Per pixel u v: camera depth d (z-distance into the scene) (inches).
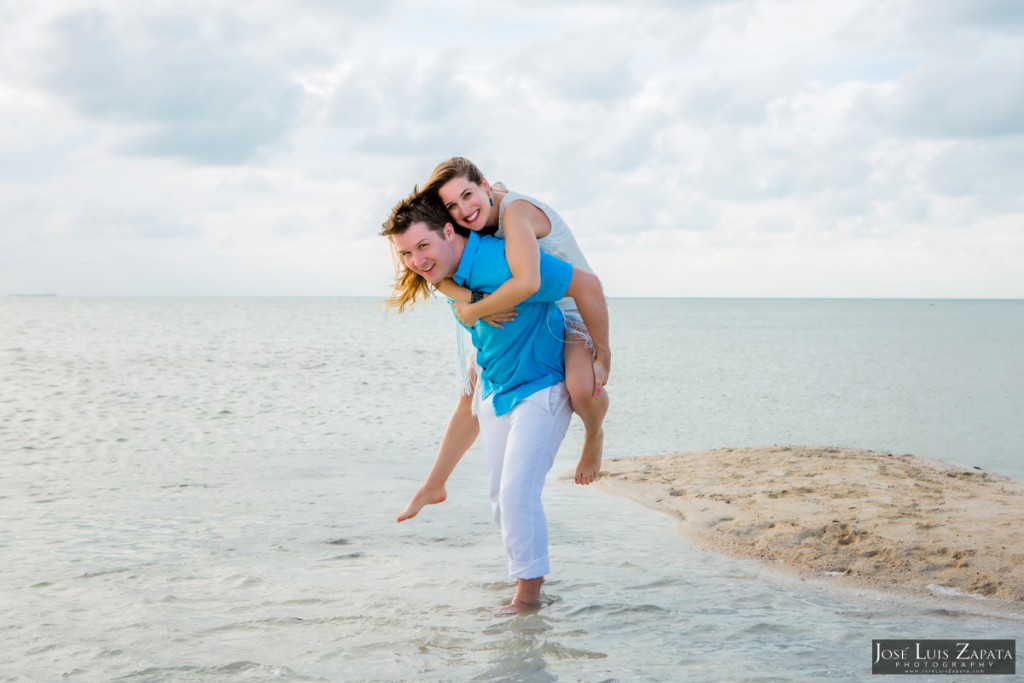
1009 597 135.7
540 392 134.7
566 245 140.7
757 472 245.6
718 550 171.3
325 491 237.0
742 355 1087.0
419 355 1016.9
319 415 443.2
